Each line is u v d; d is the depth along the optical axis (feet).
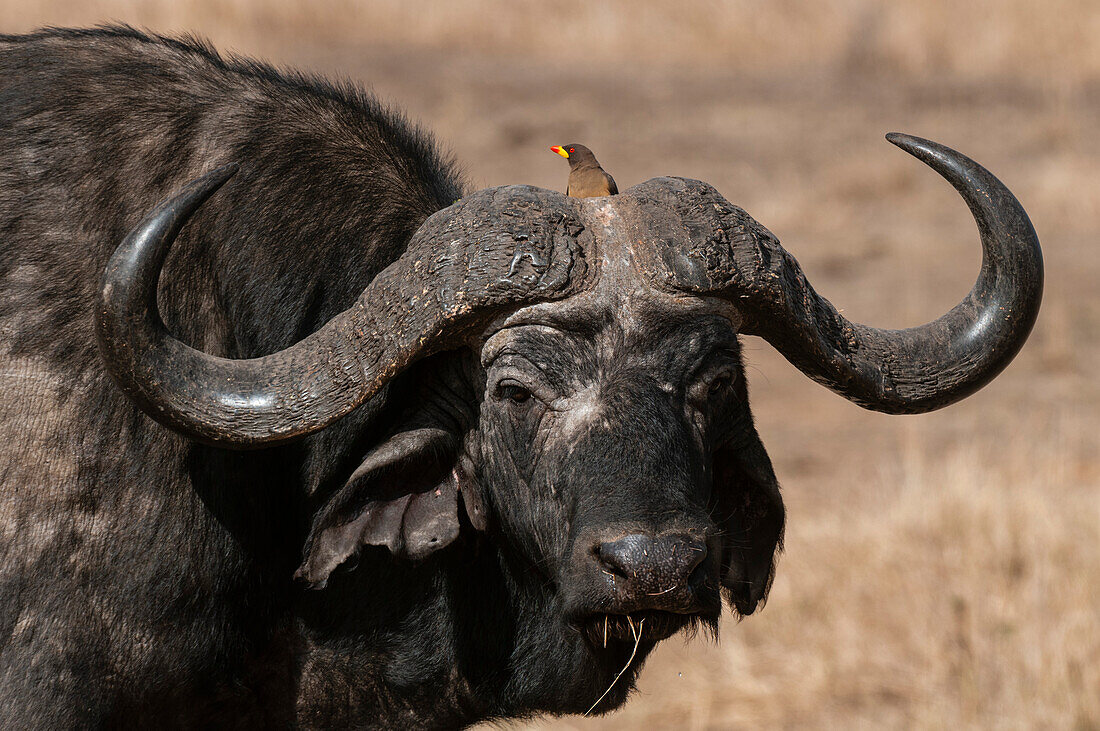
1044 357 139.74
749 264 39.29
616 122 217.97
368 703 47.70
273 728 47.39
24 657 40.40
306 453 45.11
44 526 40.55
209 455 42.39
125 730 43.62
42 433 40.65
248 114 46.06
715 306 39.52
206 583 42.65
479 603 46.34
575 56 254.68
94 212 42.75
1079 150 202.69
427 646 46.60
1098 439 117.91
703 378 39.32
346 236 45.39
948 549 88.22
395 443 42.01
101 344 36.40
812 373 41.98
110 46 46.50
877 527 91.97
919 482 98.58
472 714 48.14
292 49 239.30
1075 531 90.17
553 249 38.50
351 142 47.21
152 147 44.27
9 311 41.11
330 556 41.63
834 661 78.18
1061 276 159.84
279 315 44.39
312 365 38.37
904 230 180.14
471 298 38.11
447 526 42.45
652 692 78.23
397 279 38.86
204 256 43.91
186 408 37.09
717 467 45.78
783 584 85.66
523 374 38.83
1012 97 229.66
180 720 44.98
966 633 79.66
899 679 76.54
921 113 223.30
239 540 43.19
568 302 38.50
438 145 53.67
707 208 39.81
